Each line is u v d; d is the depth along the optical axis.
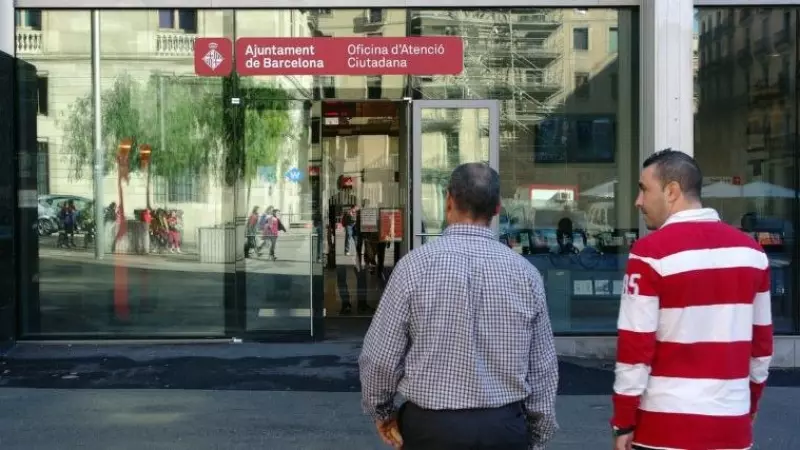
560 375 7.71
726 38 8.60
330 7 8.76
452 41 8.80
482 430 2.59
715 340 2.77
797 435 5.80
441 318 2.63
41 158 8.82
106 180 8.90
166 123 8.90
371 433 5.71
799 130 8.61
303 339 9.00
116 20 8.82
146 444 5.41
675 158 2.96
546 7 8.75
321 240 9.05
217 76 8.86
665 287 2.77
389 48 8.80
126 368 7.70
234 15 8.82
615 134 8.76
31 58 8.77
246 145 8.95
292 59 8.81
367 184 11.16
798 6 8.56
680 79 8.10
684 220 2.88
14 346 8.59
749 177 8.62
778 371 8.13
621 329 2.82
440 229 8.77
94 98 8.85
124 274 8.91
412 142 8.82
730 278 2.80
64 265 8.85
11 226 8.52
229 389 6.94
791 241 8.61
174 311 8.95
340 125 10.73
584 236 8.79
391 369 2.69
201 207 8.96
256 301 9.00
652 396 2.81
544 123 8.78
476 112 8.80
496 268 2.70
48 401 6.50
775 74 8.62
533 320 2.74
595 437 5.72
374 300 11.21
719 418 2.74
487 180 2.81
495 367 2.64
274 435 5.65
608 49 8.76
